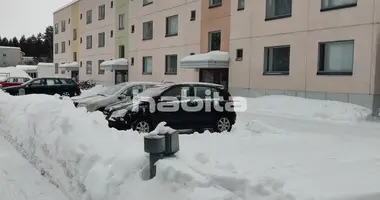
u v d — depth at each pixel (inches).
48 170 229.9
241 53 784.9
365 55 557.9
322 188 154.5
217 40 875.4
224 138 317.4
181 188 151.1
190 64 840.3
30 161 263.4
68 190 199.0
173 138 177.9
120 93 490.0
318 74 629.3
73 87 874.1
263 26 729.0
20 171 243.1
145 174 170.6
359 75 566.3
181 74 992.9
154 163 169.5
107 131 236.7
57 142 228.8
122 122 370.6
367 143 301.3
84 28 1633.9
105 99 480.4
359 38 566.3
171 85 398.6
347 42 595.5
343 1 597.6
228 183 148.3
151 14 1127.0
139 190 161.0
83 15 1641.2
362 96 562.3
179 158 175.6
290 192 144.1
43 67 2107.5
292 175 178.4
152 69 1130.0
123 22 1315.2
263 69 732.7
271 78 715.4
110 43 1409.9
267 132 369.7
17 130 304.0
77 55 1720.0
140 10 1187.3
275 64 723.4
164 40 1063.0
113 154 191.9
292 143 292.8
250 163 203.3
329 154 241.9
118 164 180.4
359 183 163.0
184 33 977.5
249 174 165.9
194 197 140.5
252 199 140.3
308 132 408.8
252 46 754.8
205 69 906.1
